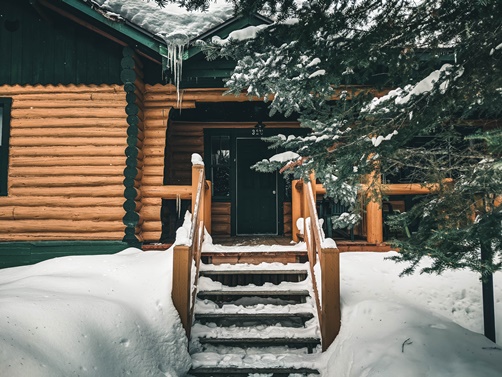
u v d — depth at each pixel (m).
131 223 6.93
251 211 9.09
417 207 3.64
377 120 3.43
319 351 4.43
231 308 4.96
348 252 6.45
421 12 3.27
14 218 7.07
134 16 7.13
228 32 6.62
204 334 4.58
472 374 3.22
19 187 7.16
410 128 3.22
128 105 7.09
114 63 7.26
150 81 7.64
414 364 3.41
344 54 3.36
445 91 3.02
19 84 7.29
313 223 5.10
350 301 4.70
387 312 4.20
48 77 7.28
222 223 8.96
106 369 3.31
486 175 3.27
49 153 7.19
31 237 7.04
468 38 3.12
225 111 8.48
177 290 4.43
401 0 3.29
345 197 4.08
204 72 6.97
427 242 3.20
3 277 5.58
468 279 5.25
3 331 2.87
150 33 6.52
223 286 5.31
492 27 2.94
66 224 7.05
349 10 3.36
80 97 7.25
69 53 7.30
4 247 7.00
